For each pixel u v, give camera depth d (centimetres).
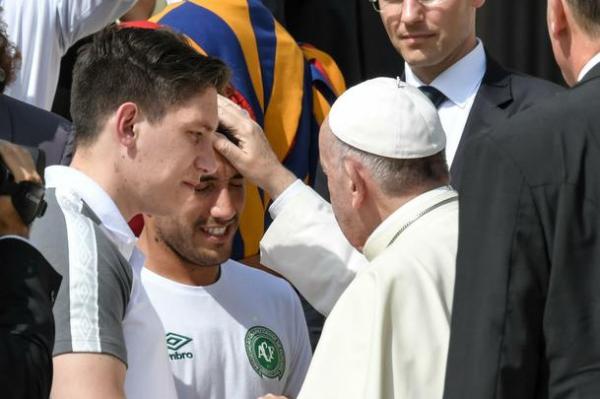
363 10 2139
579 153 969
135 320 1130
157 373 1149
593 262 949
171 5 1786
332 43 2106
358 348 1080
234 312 1320
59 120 1470
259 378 1307
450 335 988
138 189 1168
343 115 1220
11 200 938
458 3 1634
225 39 1733
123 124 1158
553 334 947
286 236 1430
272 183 1416
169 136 1159
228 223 1309
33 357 892
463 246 988
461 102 1648
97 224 1134
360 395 1062
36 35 1667
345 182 1209
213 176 1307
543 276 958
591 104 986
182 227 1292
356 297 1101
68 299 1066
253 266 1659
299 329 1379
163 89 1155
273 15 1981
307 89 1803
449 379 975
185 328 1288
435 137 1214
